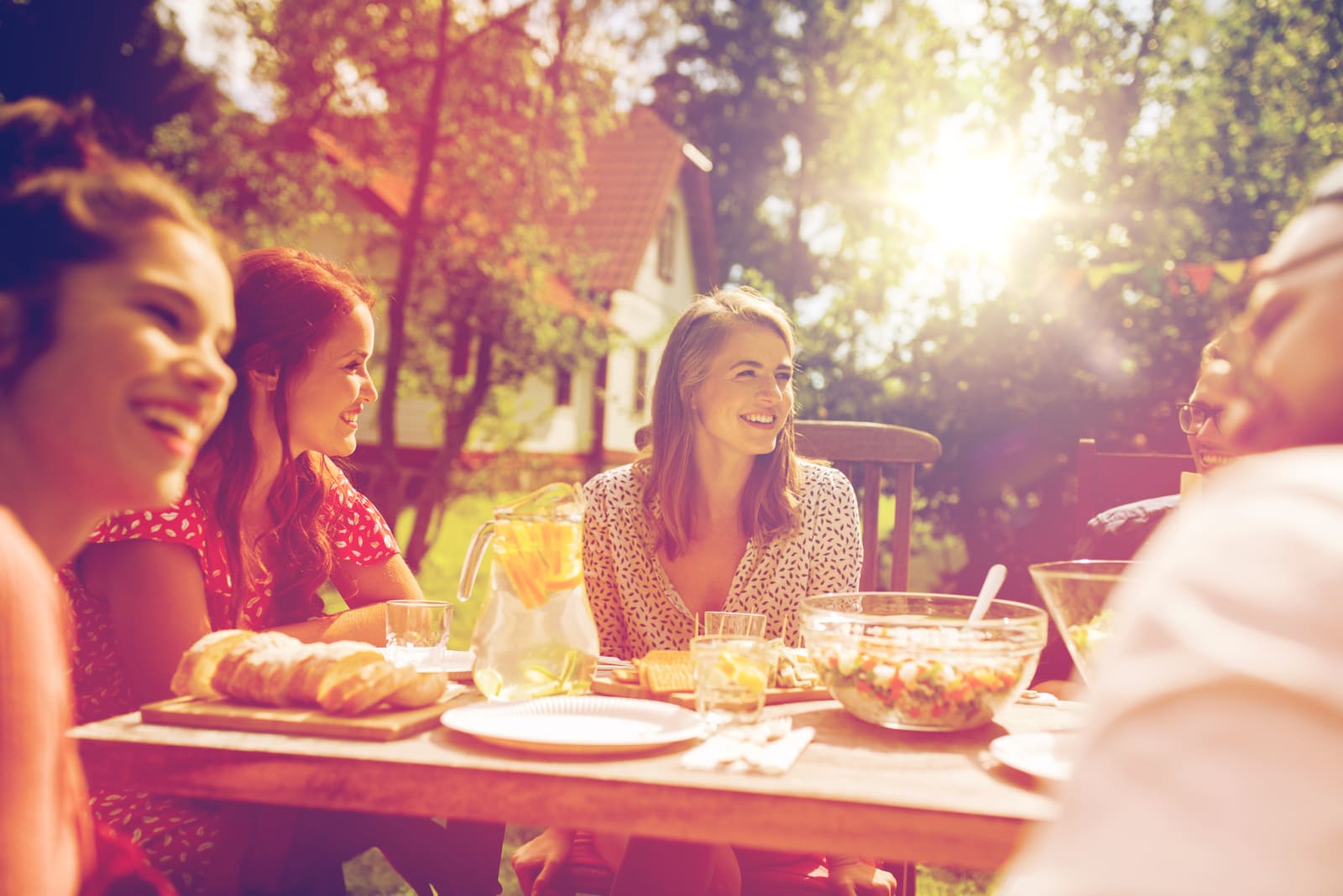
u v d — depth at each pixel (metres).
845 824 1.05
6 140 0.93
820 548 2.37
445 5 9.01
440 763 1.15
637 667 1.72
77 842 0.92
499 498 10.30
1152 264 5.36
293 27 9.12
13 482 0.89
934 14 6.38
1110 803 0.42
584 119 10.30
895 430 2.71
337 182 13.25
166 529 1.69
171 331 0.92
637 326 20.12
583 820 1.11
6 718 0.71
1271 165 6.24
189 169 10.89
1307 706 0.38
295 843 1.57
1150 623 0.44
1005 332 5.47
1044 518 5.42
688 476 2.34
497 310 9.84
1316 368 0.47
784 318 2.34
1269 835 0.37
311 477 2.08
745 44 25.56
